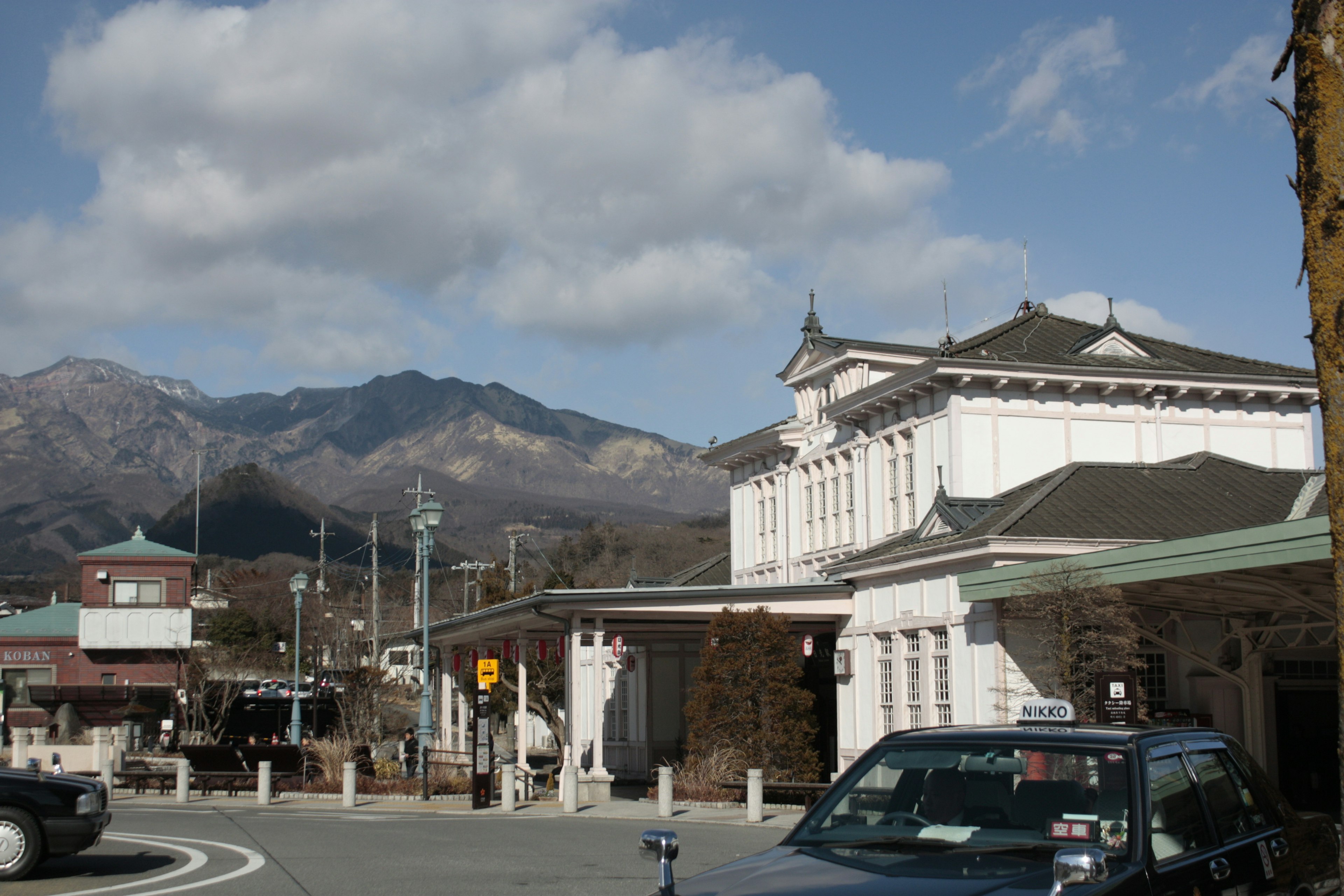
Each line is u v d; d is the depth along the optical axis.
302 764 33.06
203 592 92.75
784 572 36.06
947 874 5.34
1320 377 6.84
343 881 13.06
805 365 35.16
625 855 15.48
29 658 60.72
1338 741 6.75
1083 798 6.06
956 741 6.54
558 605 26.58
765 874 5.59
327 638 72.75
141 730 52.62
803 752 26.12
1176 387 28.50
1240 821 7.03
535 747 59.47
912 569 25.31
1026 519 23.27
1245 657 22.39
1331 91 6.72
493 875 13.53
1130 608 19.86
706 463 41.19
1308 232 6.86
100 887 12.74
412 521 30.02
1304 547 15.50
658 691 37.72
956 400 27.30
